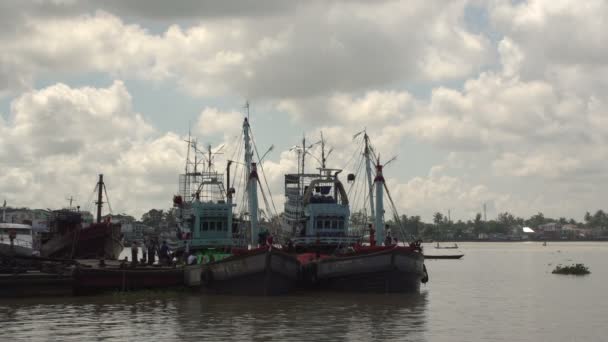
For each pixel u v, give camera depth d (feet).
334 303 156.56
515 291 204.64
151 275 174.60
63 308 147.54
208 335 113.29
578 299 178.50
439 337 112.68
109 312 141.28
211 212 214.28
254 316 135.44
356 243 206.90
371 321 129.49
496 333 117.70
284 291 171.01
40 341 108.37
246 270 167.43
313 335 113.39
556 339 112.47
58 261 192.03
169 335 113.50
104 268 174.19
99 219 311.06
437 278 274.77
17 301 159.22
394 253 171.63
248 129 215.72
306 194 222.28
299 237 213.87
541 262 454.40
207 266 171.22
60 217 296.30
